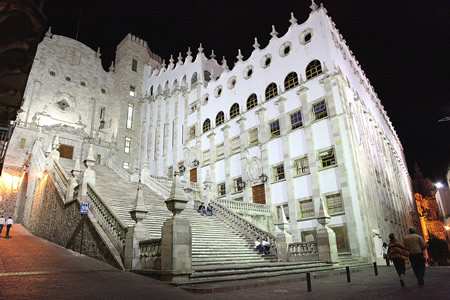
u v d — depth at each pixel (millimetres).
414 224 39938
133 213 11320
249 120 30547
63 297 6582
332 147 23578
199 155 34188
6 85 6414
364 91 34312
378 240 21344
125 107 43656
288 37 29578
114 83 46312
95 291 7270
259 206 25359
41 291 6953
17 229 22422
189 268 9359
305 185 24469
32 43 5723
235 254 14375
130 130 43094
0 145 9703
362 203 20953
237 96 32688
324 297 7102
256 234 17453
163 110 41406
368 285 9156
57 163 20828
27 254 12391
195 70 38844
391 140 43406
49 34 40906
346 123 23234
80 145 35406
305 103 26031
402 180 40188
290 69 28438
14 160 29969
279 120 27703
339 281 10469
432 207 57500
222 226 18547
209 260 12336
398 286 8656
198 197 28359
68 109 39781
